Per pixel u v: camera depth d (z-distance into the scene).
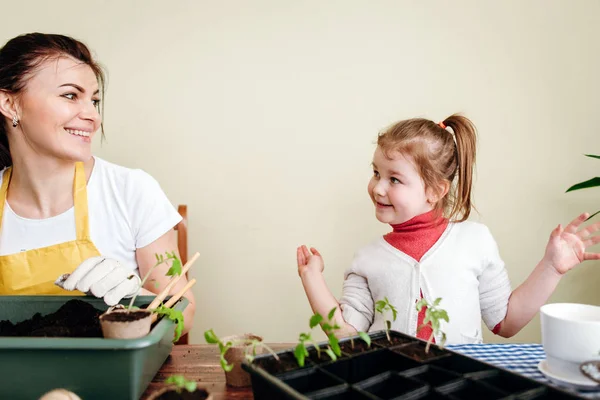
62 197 1.23
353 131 1.83
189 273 1.86
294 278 1.87
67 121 1.10
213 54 1.83
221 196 1.85
